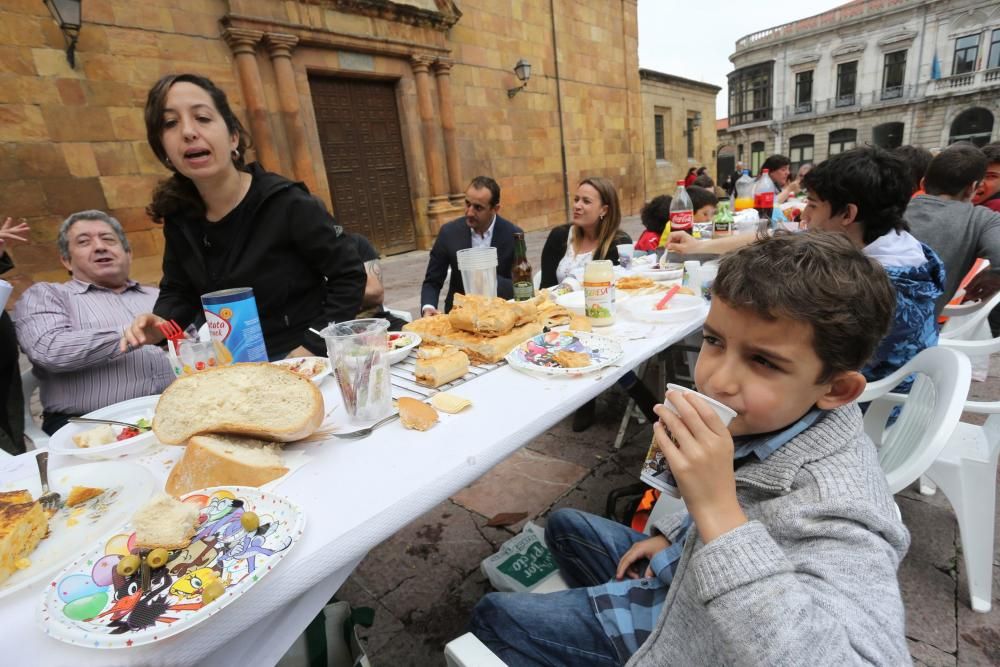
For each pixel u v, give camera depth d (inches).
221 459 32.1
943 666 51.8
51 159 213.9
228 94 263.4
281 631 25.0
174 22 241.0
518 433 37.6
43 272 215.8
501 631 37.4
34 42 204.8
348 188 333.4
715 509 24.1
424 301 122.4
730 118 1473.9
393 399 45.1
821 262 24.9
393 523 28.9
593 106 515.8
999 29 978.7
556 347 55.1
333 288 68.6
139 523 24.7
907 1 1055.0
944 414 41.4
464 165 398.3
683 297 72.2
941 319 101.2
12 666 19.6
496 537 76.9
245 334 47.2
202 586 22.2
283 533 25.8
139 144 235.8
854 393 26.8
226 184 60.9
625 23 538.0
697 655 26.5
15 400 76.9
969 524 56.9
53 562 25.1
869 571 22.0
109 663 19.8
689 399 25.5
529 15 430.3
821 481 25.3
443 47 358.6
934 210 90.4
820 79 1242.6
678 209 107.3
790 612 20.1
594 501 83.7
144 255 243.3
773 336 25.4
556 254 128.0
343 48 305.6
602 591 37.0
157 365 76.4
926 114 1105.4
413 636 60.5
